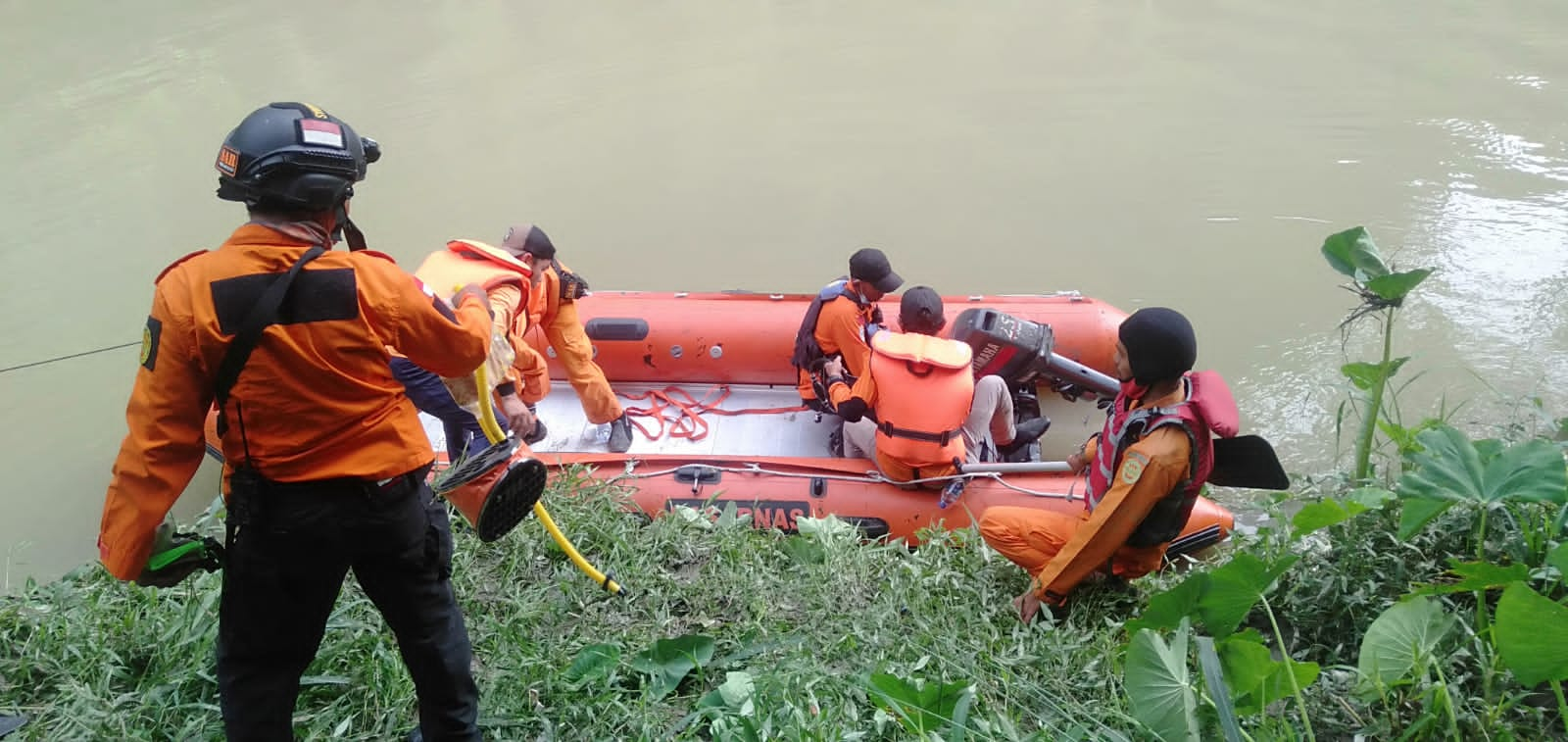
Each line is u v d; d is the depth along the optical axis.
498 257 3.58
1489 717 2.29
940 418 4.23
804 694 2.53
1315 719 2.49
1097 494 3.20
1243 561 2.40
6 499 5.54
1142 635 2.22
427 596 2.07
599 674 2.63
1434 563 2.87
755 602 3.02
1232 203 7.92
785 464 4.67
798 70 10.35
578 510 3.42
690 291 7.10
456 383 2.48
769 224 7.82
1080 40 10.85
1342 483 3.66
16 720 2.46
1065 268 7.21
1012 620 3.13
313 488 1.83
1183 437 2.93
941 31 11.20
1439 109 9.15
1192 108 9.38
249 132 1.75
